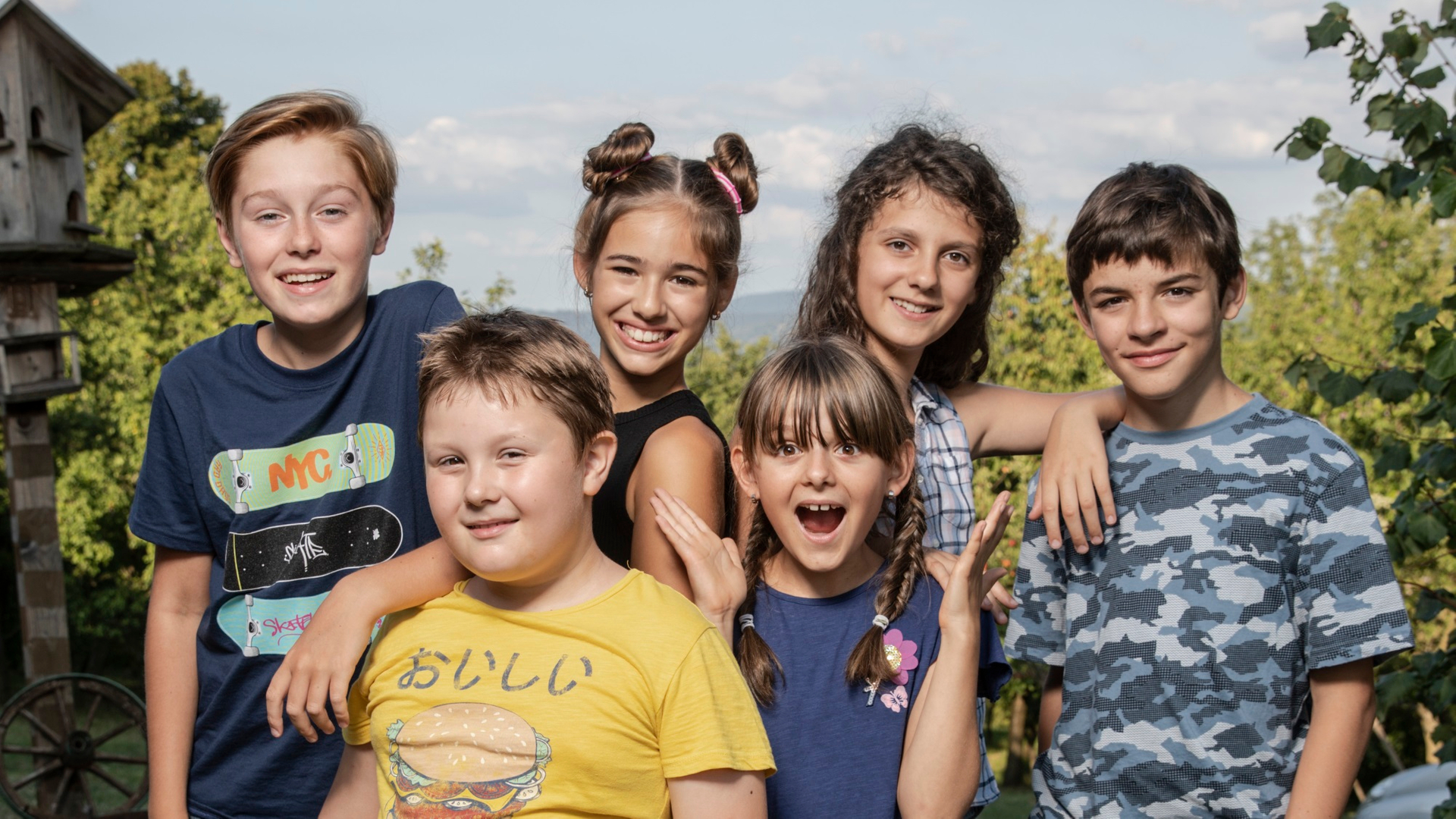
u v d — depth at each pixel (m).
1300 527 2.10
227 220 2.25
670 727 1.67
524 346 1.75
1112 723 2.19
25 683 21.97
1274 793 2.08
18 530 8.40
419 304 2.29
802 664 2.12
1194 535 2.16
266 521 2.19
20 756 11.93
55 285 8.23
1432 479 3.97
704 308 2.50
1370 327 20.97
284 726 2.16
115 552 24.77
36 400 8.35
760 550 2.23
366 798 1.88
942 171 2.51
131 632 24.78
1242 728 2.08
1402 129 3.64
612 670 1.69
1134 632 2.18
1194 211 2.12
